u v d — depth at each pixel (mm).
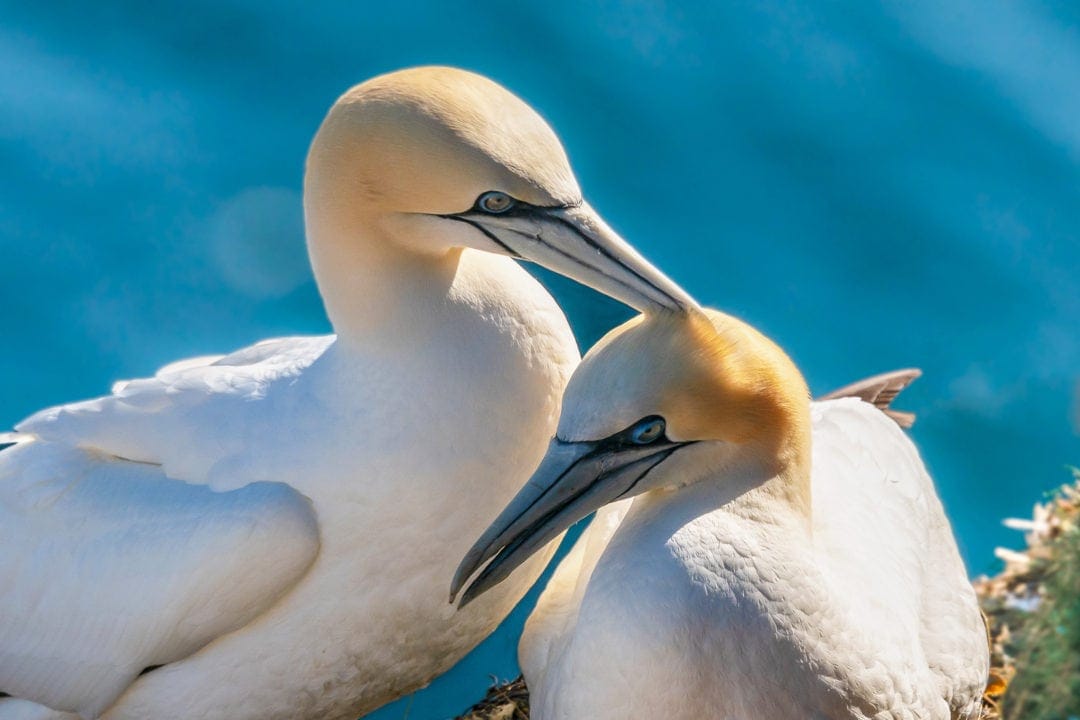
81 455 14047
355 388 13227
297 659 13930
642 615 11492
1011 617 17094
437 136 12336
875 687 12008
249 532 13086
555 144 12625
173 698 14086
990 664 16250
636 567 11664
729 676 11562
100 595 13547
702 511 11883
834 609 11883
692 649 11461
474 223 12703
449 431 13148
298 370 13828
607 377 11664
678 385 11562
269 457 13406
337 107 12820
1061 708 15578
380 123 12469
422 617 14062
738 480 11969
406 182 12523
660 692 11578
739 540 11711
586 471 11844
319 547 13391
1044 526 18219
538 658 13484
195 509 13352
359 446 13164
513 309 13336
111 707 14273
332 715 14789
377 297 13055
